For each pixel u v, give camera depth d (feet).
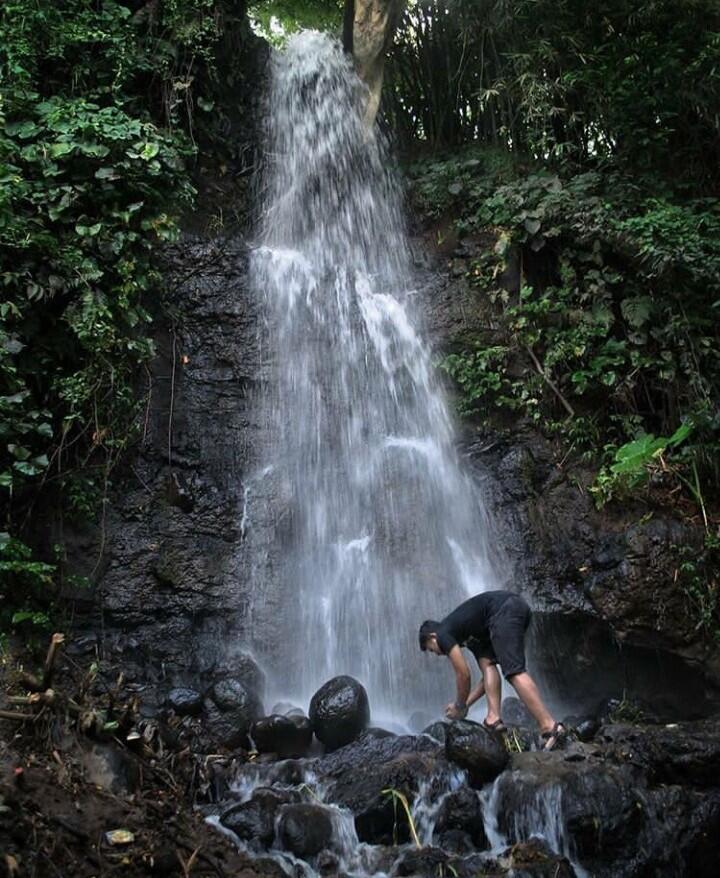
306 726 19.02
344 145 34.04
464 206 32.14
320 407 27.30
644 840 16.14
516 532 26.20
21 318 21.34
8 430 20.33
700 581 23.84
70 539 22.22
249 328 27.45
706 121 30.07
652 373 28.12
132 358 23.81
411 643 24.52
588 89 31.01
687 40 30.07
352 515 26.08
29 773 14.90
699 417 25.96
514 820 16.11
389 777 16.61
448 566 25.85
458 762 16.80
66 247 22.53
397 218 32.78
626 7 30.78
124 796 15.56
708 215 27.61
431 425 28.25
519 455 27.27
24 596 20.34
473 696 19.54
